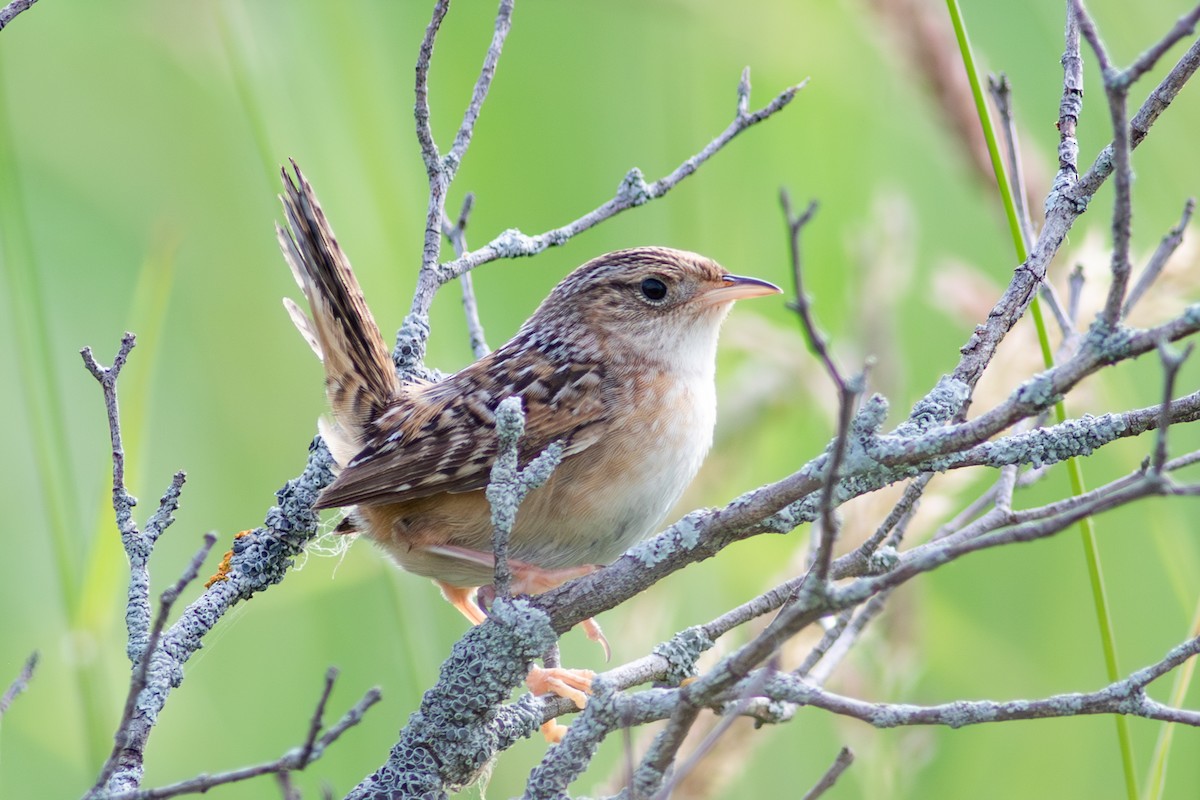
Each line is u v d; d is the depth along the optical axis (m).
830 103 12.14
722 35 11.85
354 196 10.30
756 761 10.37
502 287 11.49
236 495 11.43
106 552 8.57
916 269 12.32
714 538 6.32
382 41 11.62
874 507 8.59
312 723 4.75
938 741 9.88
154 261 9.22
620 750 10.43
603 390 8.50
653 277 8.89
